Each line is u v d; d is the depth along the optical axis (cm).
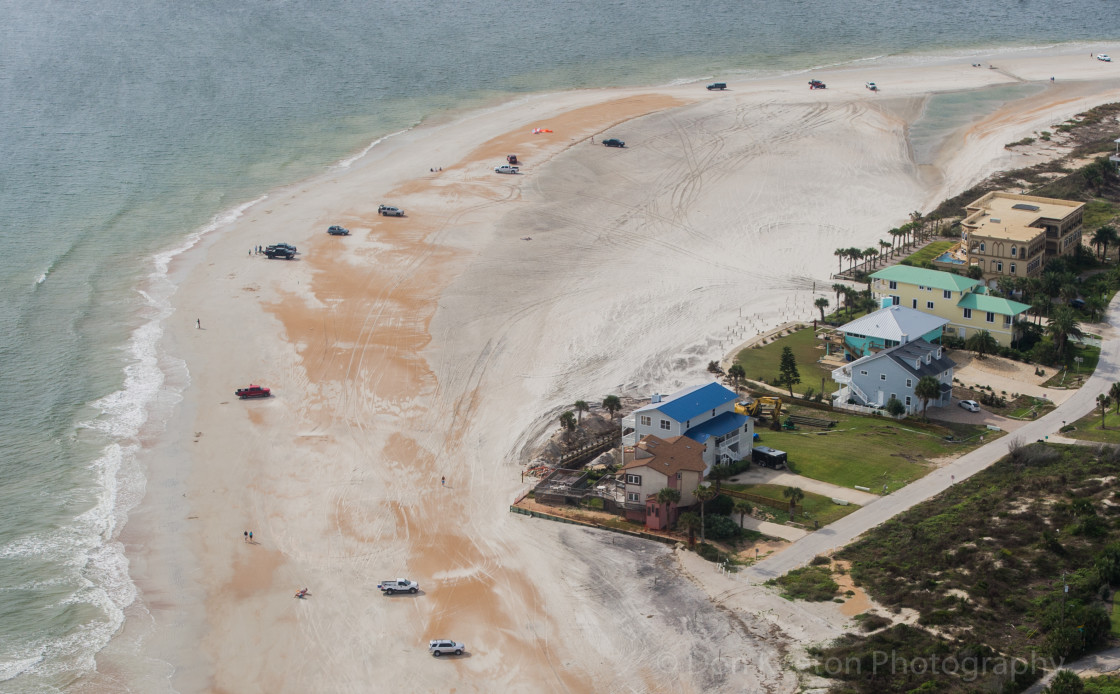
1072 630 10275
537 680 10831
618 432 15862
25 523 13738
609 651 11200
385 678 10969
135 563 13012
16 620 11938
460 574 12675
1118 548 11475
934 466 14425
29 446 15550
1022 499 13150
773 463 14600
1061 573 11469
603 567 12656
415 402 16925
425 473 14950
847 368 16638
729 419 14762
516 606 12031
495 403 16888
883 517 13162
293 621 11919
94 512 14025
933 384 15650
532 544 13225
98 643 11594
